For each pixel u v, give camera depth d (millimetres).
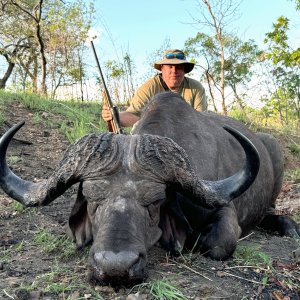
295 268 1477
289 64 4875
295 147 4039
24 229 1801
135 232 1159
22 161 2736
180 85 2385
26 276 1330
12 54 10531
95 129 3545
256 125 4469
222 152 1757
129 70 5082
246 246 1670
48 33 8734
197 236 1520
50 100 4234
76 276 1295
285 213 2377
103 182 1230
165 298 1164
